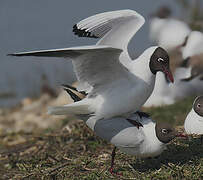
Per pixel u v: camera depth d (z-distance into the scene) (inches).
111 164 398.0
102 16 391.2
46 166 456.1
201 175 371.6
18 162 491.5
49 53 348.5
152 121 390.0
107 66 367.9
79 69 370.3
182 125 521.0
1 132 693.3
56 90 922.1
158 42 736.3
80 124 539.8
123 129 378.0
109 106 380.5
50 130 606.2
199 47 690.2
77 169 424.5
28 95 941.2
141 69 382.0
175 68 696.4
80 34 397.4
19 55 343.0
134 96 378.0
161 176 373.1
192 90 690.8
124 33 392.8
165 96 683.4
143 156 387.5
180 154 411.5
